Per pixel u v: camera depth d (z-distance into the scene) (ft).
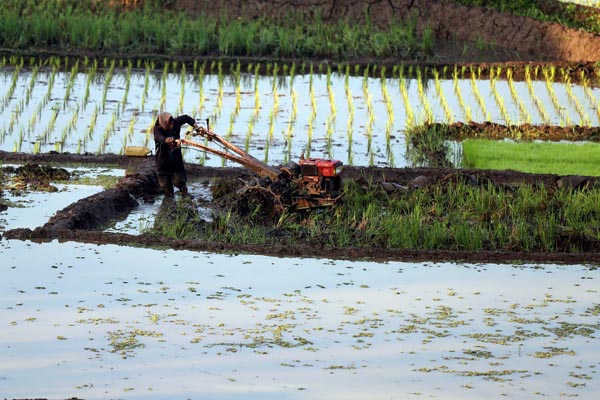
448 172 200.95
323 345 114.42
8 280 134.21
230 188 183.01
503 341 117.08
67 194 182.91
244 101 266.57
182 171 183.21
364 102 269.85
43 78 287.07
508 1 357.61
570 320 124.67
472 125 242.58
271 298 130.21
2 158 207.62
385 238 160.25
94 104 257.96
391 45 326.65
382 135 236.22
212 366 107.65
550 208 175.22
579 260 152.46
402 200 177.06
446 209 177.47
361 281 138.92
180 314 123.13
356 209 173.68
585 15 357.61
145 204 179.52
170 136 181.78
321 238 159.12
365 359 110.63
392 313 125.70
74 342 113.39
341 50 322.55
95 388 101.40
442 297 132.57
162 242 153.79
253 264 145.79
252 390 101.76
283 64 312.50
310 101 269.03
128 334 116.06
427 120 247.09
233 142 225.15
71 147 219.82
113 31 326.44
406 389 102.83
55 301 126.62
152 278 137.28
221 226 161.89
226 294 131.34
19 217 166.50
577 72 310.86
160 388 101.76
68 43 323.16
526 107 269.23
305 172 173.47
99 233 155.33
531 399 101.19
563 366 110.01
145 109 254.27
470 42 346.74
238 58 313.32
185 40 323.37
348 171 201.46
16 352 110.11
